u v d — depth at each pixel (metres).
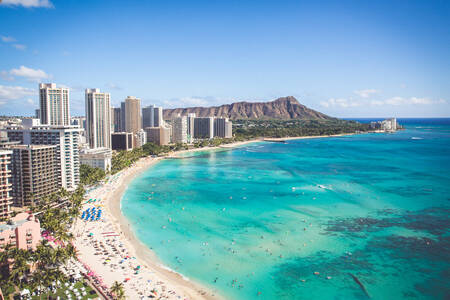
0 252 104.62
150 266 121.62
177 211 187.12
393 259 125.00
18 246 113.50
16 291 98.94
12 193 183.38
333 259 125.88
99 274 112.94
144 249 136.38
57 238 129.00
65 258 111.94
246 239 145.50
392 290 105.50
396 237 144.75
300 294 104.19
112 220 171.25
